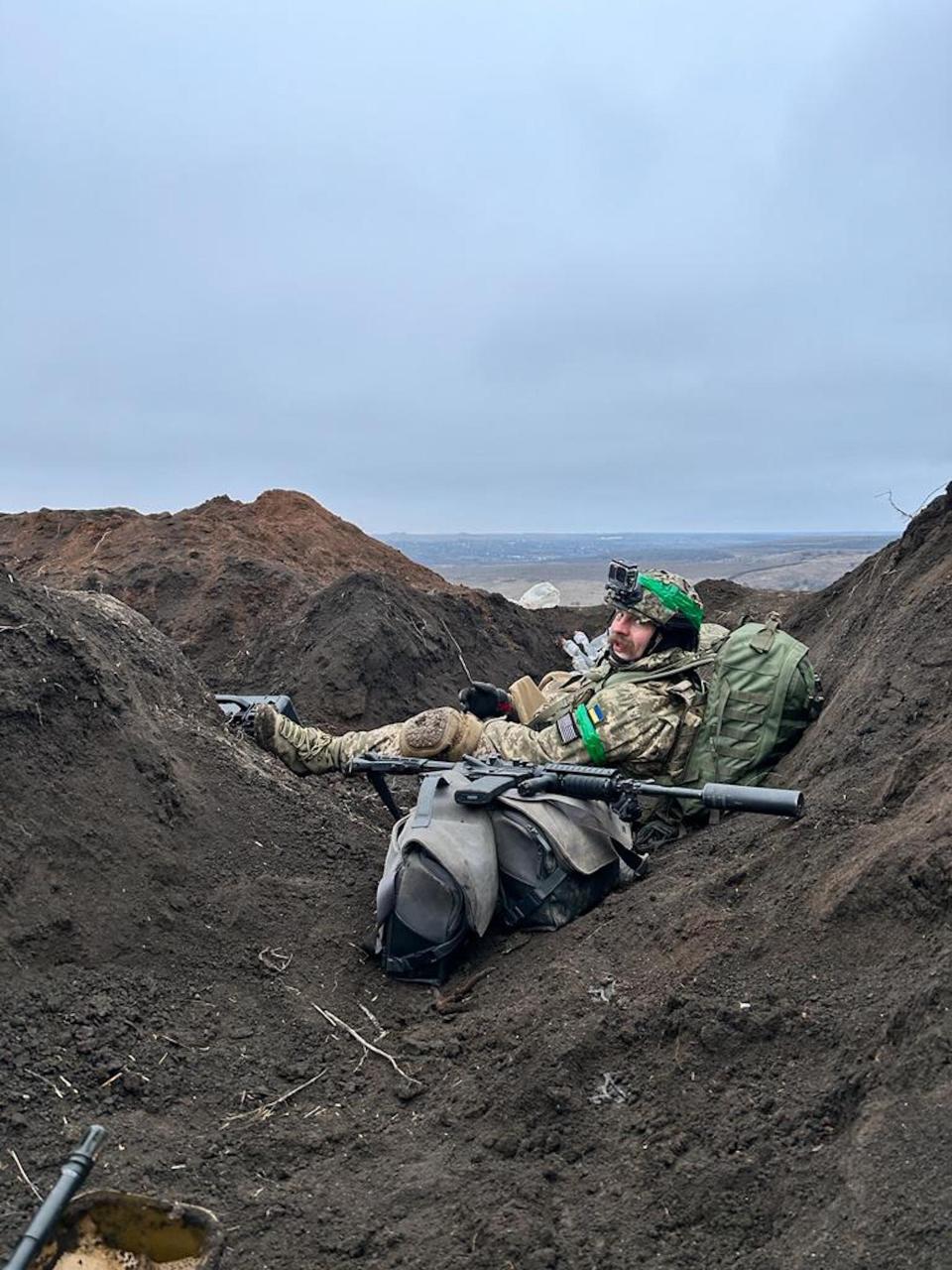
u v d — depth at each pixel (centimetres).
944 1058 255
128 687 484
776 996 310
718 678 539
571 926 420
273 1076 337
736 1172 260
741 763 521
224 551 1352
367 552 1612
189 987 371
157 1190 274
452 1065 340
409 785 712
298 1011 371
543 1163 284
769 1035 299
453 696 1024
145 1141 293
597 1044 317
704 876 420
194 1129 305
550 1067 310
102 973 362
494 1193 273
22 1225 253
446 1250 256
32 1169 275
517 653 1230
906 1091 254
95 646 486
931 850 321
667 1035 313
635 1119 291
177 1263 222
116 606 573
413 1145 300
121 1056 328
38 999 340
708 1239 249
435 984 397
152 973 371
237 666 1083
